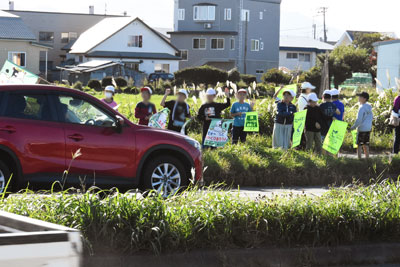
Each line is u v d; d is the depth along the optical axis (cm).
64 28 13188
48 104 1251
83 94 1291
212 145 1988
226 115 2711
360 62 9669
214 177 1672
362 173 1867
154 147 1328
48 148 1228
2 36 8669
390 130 2878
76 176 1257
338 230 1022
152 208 946
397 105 2200
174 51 10819
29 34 8888
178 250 918
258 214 1005
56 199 963
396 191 1159
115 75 9069
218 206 991
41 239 402
